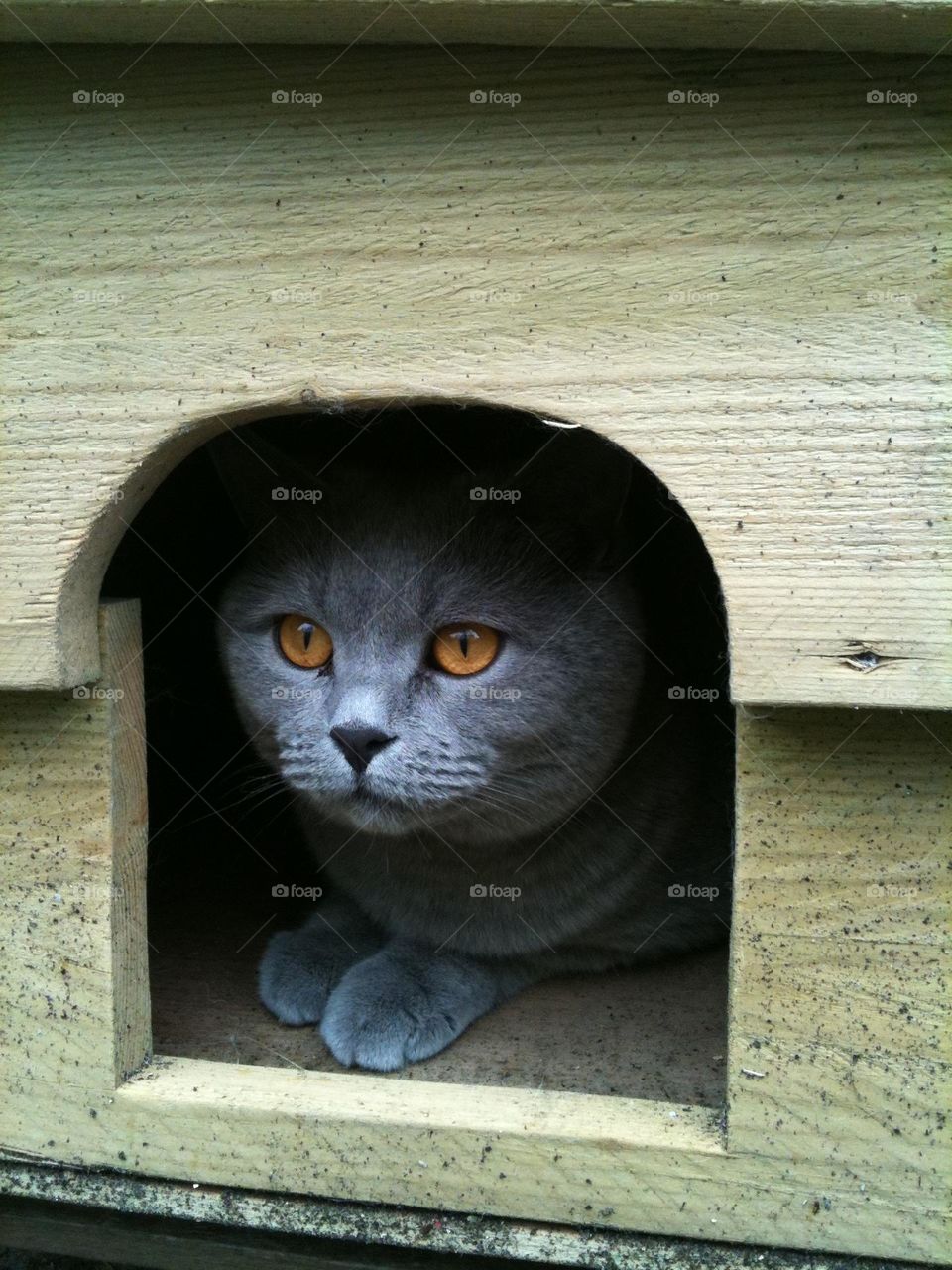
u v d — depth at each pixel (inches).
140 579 21.5
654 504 20.1
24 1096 15.1
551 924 17.9
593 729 17.0
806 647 12.6
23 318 13.7
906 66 12.2
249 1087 14.9
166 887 21.8
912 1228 13.6
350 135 13.0
